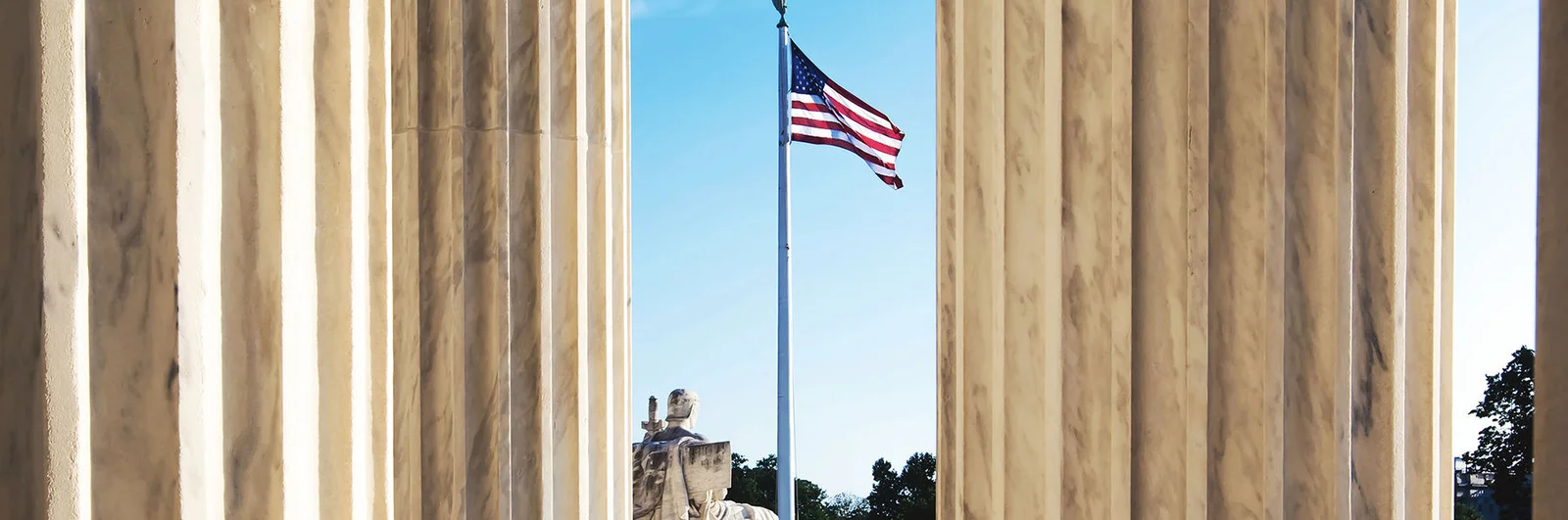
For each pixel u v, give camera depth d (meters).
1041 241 4.54
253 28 4.26
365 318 5.43
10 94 3.68
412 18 5.71
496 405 5.57
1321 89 4.21
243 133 4.23
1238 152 4.25
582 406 5.92
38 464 3.67
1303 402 4.18
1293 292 4.19
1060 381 4.41
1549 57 2.50
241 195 4.22
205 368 4.01
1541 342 2.52
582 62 6.02
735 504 15.26
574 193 5.91
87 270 3.80
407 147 5.70
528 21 5.79
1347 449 4.18
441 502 5.54
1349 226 4.20
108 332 3.83
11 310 3.68
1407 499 4.40
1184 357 4.27
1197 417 4.26
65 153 3.69
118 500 3.83
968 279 4.83
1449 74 4.71
